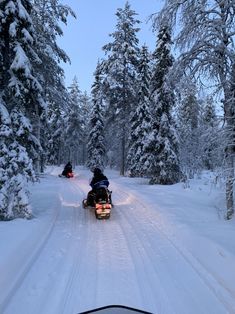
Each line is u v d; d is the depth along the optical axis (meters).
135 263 7.79
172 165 26.52
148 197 17.47
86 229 11.12
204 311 5.54
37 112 13.26
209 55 12.68
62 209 14.75
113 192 21.08
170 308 5.65
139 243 9.41
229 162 12.62
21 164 11.46
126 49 36.12
